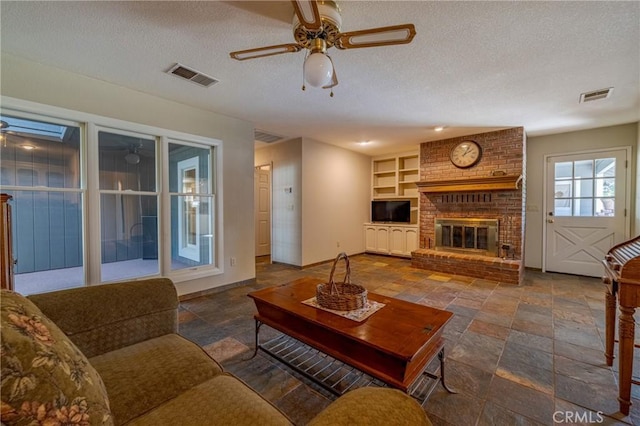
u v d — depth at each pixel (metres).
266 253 6.59
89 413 0.70
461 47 2.11
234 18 1.80
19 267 2.47
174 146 3.37
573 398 1.65
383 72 2.51
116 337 1.43
